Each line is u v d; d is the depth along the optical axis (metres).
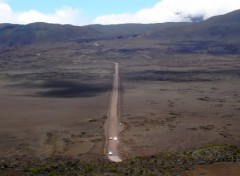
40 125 137.50
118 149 105.44
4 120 145.25
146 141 114.06
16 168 59.84
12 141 115.56
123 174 51.75
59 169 58.28
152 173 52.34
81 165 64.62
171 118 147.88
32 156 97.06
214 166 55.34
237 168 54.09
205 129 129.12
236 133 124.31
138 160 66.06
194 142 112.25
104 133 125.00
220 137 118.38
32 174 53.44
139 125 136.12
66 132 127.31
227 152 66.88
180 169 54.66
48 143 113.12
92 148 106.81
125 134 123.38
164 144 110.38
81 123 140.75
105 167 59.50
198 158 62.53
